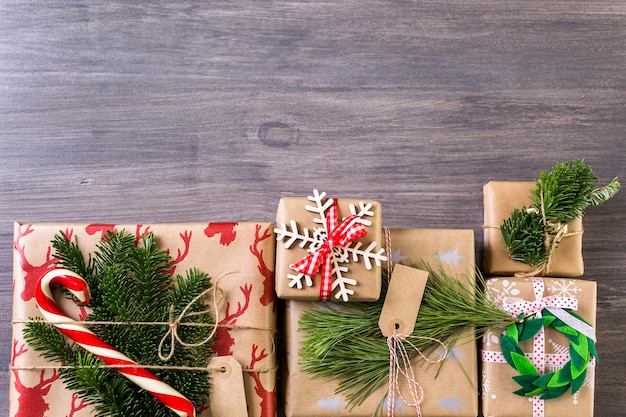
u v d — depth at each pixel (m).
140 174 0.90
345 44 0.92
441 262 0.83
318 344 0.80
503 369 0.82
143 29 0.91
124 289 0.78
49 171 0.90
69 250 0.79
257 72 0.91
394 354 0.80
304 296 0.79
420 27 0.92
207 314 0.80
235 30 0.92
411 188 0.91
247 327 0.80
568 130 0.92
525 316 0.82
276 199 0.91
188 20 0.91
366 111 0.92
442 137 0.92
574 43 0.93
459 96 0.92
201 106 0.91
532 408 0.81
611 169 0.92
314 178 0.91
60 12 0.91
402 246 0.83
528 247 0.83
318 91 0.92
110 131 0.90
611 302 0.90
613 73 0.92
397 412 0.81
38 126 0.90
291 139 0.91
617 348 0.90
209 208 0.90
